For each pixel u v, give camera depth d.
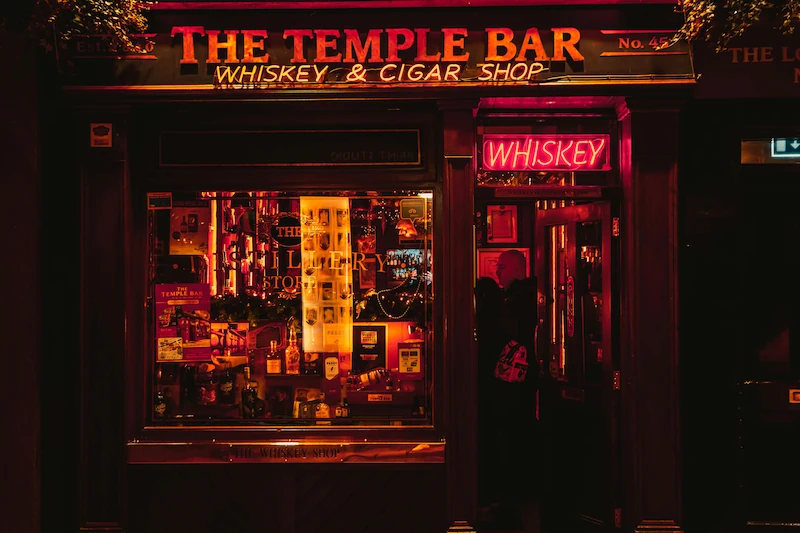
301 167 4.97
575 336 5.48
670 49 4.76
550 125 5.11
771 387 4.93
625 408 4.95
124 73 4.79
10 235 4.73
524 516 5.73
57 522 4.87
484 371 5.82
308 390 5.06
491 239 7.08
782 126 4.88
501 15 4.79
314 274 5.08
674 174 4.81
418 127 4.97
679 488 4.82
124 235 4.87
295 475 4.89
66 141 4.91
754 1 4.30
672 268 4.82
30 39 4.60
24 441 4.73
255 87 4.77
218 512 4.89
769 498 4.92
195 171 4.97
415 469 4.88
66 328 4.90
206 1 4.73
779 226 5.00
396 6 4.77
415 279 5.03
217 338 5.05
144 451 4.86
